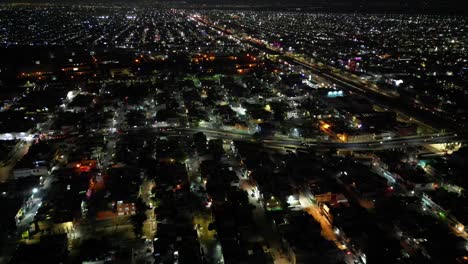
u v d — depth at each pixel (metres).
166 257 93.75
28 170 135.12
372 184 124.75
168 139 165.75
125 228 109.38
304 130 174.88
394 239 100.06
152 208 117.00
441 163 141.38
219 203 117.31
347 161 142.62
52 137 172.12
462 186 125.06
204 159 147.12
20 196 120.62
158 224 106.50
